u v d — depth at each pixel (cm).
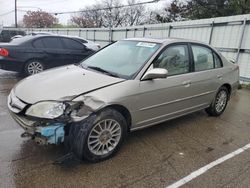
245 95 765
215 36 1018
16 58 774
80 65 424
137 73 358
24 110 305
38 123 292
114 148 341
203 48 473
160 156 356
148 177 307
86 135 306
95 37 2061
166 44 404
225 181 308
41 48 815
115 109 336
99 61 418
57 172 304
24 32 2816
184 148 385
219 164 345
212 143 408
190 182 303
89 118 308
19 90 338
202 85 456
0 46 764
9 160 322
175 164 338
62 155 337
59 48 851
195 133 443
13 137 384
